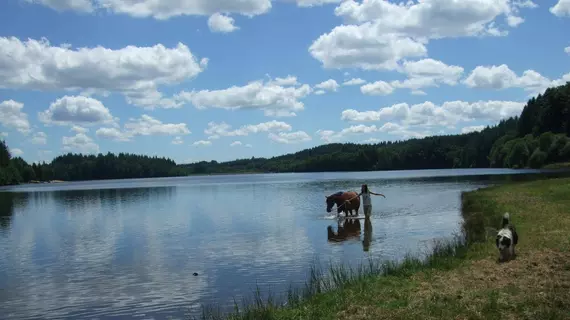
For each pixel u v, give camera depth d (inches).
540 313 366.6
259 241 898.7
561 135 4503.0
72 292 594.2
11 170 6230.3
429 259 603.2
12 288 622.2
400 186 2536.9
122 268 721.0
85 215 1583.4
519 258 569.3
